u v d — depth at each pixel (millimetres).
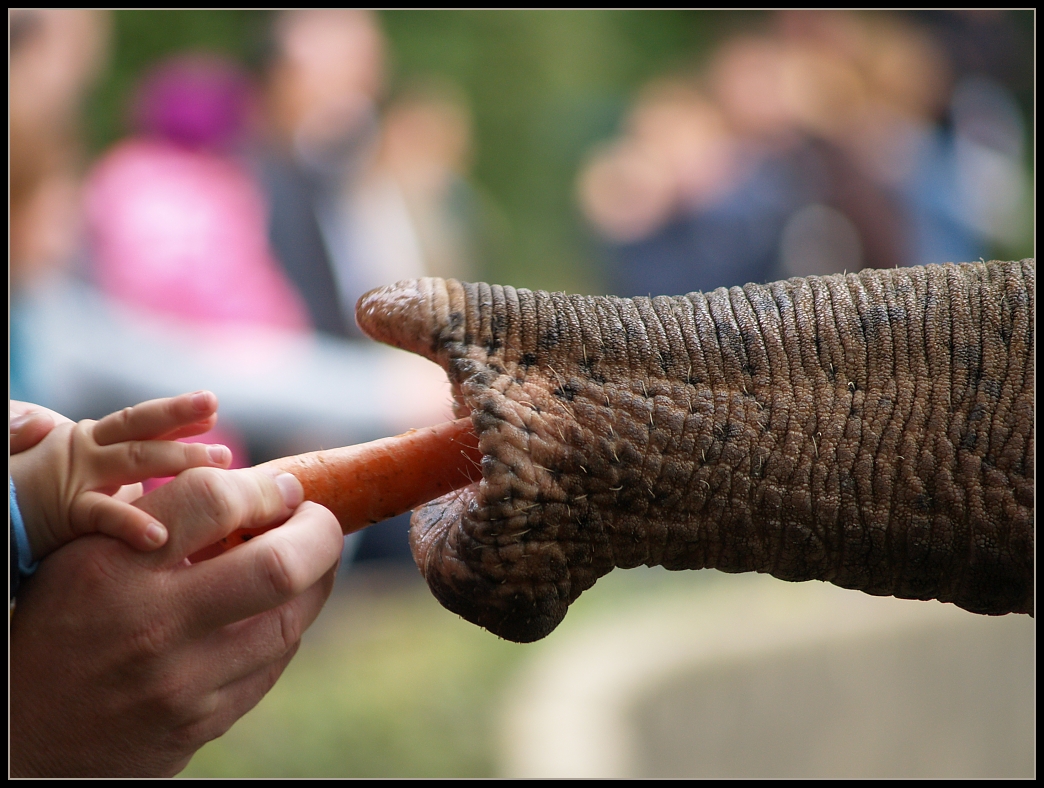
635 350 2012
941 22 9094
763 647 6418
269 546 1812
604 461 1962
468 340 2010
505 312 2027
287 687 5469
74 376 5035
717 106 7594
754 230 7180
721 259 7195
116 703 1824
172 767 1911
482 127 11133
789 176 7309
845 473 1973
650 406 1983
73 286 5098
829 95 7652
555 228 11125
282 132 5988
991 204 8984
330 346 5898
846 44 7836
